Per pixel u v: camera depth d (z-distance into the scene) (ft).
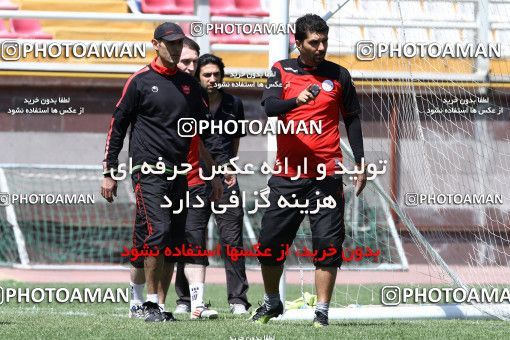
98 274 174.19
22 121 187.21
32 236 183.52
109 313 102.32
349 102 81.71
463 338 74.54
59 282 153.17
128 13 195.62
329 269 81.15
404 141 115.34
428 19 155.12
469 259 119.55
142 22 200.03
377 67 118.01
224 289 147.64
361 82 113.80
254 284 157.79
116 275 172.76
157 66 84.64
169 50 83.61
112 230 185.78
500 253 119.34
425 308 99.81
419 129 114.93
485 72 125.39
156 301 86.28
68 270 179.42
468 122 127.34
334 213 80.59
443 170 126.72
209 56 104.68
